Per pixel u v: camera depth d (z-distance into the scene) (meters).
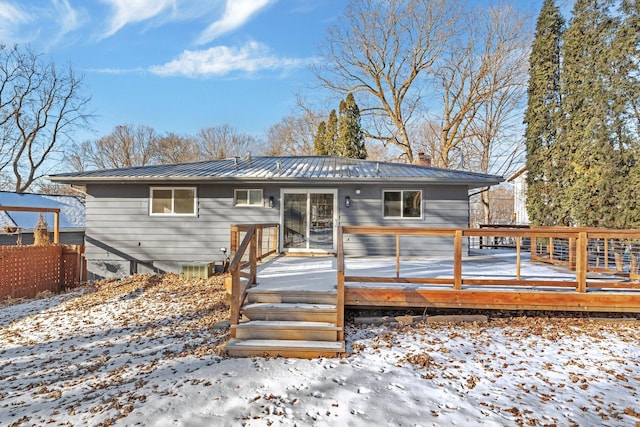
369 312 6.13
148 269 10.76
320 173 10.66
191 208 10.78
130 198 10.76
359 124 24.98
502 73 22.97
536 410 3.40
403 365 4.34
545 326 5.62
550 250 9.37
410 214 10.71
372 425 3.12
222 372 4.18
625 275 7.45
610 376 4.11
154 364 4.52
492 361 4.46
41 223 10.67
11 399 3.73
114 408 3.42
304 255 10.53
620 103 9.31
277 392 3.70
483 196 24.92
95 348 5.28
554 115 11.83
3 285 8.90
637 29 9.09
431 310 6.12
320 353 4.62
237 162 12.74
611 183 9.50
